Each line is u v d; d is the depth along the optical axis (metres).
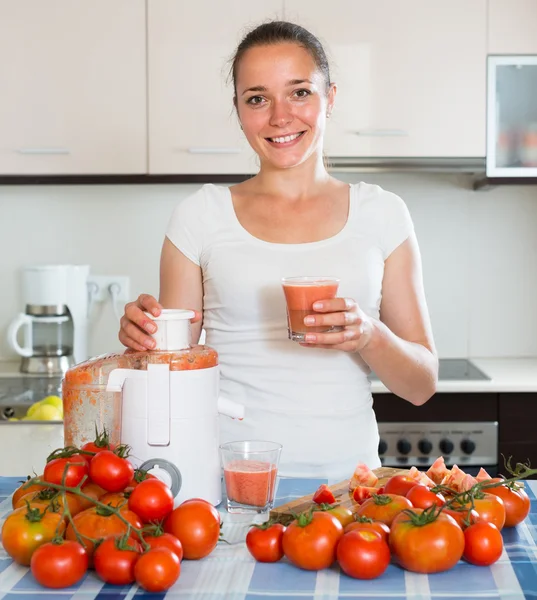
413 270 1.70
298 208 1.67
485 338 3.30
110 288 3.26
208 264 1.67
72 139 2.90
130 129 2.90
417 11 2.86
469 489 1.15
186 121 2.89
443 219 3.28
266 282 1.62
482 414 2.76
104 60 2.88
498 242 3.28
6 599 0.97
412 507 1.12
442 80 2.87
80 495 1.07
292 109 1.58
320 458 1.59
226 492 1.23
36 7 2.88
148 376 1.20
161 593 0.98
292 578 1.02
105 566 0.99
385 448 2.77
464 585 0.99
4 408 2.61
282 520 1.17
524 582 0.99
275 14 2.86
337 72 2.86
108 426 1.26
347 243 1.64
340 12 2.85
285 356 1.62
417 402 1.74
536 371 2.96
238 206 1.69
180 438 1.21
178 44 2.87
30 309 3.06
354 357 1.64
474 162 2.89
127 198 3.27
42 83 2.89
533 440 2.76
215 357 1.26
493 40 2.86
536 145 2.89
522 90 2.88
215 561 1.08
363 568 1.00
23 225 3.27
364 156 2.88
